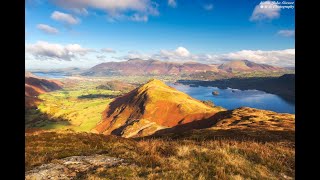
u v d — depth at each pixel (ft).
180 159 46.24
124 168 41.19
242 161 46.32
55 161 46.39
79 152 55.62
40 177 37.65
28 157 51.03
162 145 60.34
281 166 47.44
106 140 83.35
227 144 60.95
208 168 41.70
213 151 50.26
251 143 70.08
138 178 36.01
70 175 38.96
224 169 40.81
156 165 43.32
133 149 58.70
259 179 39.24
